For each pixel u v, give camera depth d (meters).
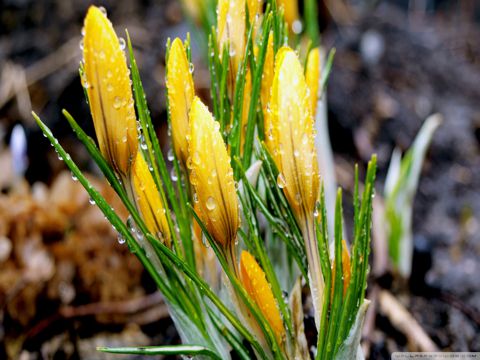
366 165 0.45
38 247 0.32
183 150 0.16
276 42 0.17
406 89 0.51
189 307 0.18
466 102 0.51
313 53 0.17
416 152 0.30
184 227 0.17
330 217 0.28
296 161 0.15
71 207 0.33
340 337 0.16
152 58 0.49
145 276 0.34
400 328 0.29
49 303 0.31
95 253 0.32
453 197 0.43
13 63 0.49
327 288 0.16
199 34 0.34
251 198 0.17
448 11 0.68
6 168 0.40
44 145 0.44
